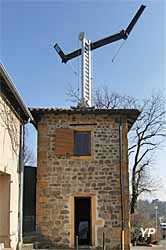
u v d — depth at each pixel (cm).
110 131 1536
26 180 1563
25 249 1282
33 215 1535
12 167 1216
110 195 1487
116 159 1513
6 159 1144
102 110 1521
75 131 1541
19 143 1322
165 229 2705
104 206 1478
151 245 2041
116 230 1458
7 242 1148
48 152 1521
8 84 1045
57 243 1450
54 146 1526
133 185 2425
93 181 1498
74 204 1488
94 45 1969
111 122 1544
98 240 1452
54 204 1480
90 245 1460
